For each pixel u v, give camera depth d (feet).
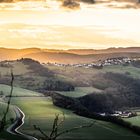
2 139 289.94
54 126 30.89
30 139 302.86
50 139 30.63
